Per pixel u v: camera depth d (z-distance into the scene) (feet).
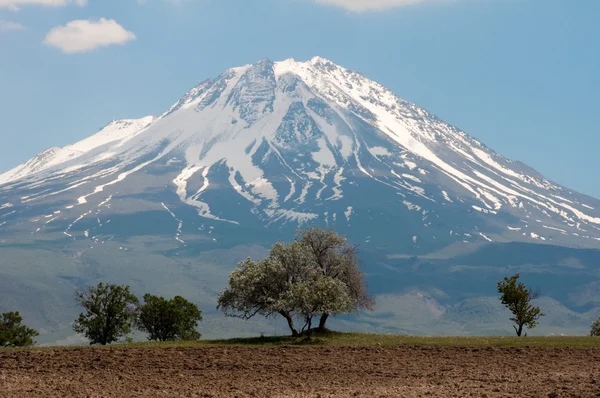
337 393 183.62
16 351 264.11
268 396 180.96
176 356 250.98
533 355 247.91
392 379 205.26
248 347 275.18
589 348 262.67
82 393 185.37
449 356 249.55
